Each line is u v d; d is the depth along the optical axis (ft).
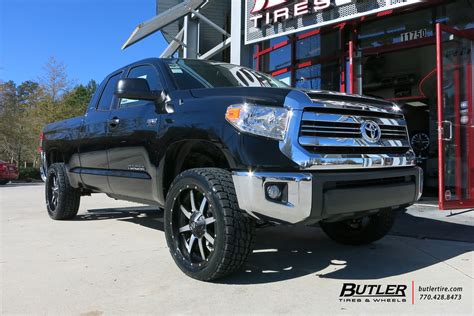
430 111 32.22
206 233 10.86
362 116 11.18
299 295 10.00
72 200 20.27
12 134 100.78
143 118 13.66
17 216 22.57
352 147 10.68
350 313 8.98
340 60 29.45
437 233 16.51
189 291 10.30
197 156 13.10
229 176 10.82
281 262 12.82
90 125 17.19
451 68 21.44
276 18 28.89
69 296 10.08
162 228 18.62
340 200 9.93
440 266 12.28
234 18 35.09
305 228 18.47
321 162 9.95
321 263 12.71
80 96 137.90
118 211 24.02
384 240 15.70
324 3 26.48
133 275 11.61
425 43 25.84
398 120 12.23
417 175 12.12
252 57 35.19
